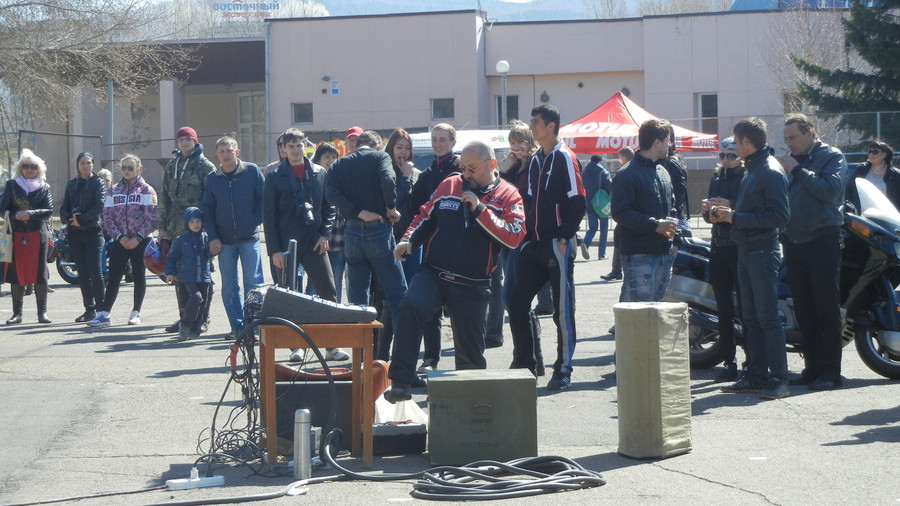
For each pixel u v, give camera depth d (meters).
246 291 9.98
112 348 9.73
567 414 6.79
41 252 11.63
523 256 7.53
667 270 7.64
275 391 5.61
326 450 5.46
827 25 35.72
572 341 7.59
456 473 5.27
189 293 10.30
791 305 7.89
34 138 27.11
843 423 6.38
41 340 10.32
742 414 6.70
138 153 36.25
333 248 9.45
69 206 11.60
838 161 7.30
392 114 36.97
